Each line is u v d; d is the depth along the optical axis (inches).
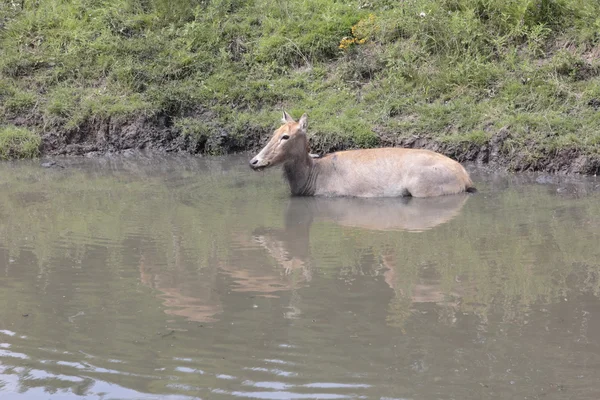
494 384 547.8
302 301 714.2
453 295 722.2
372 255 853.2
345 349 608.7
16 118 1640.0
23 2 1916.8
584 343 610.5
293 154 1171.9
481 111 1438.2
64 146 1588.3
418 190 1152.2
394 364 581.3
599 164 1262.3
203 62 1716.3
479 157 1365.7
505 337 625.0
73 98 1662.2
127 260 851.4
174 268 820.6
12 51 1780.3
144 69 1706.4
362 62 1627.7
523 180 1248.8
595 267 793.6
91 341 636.7
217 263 836.6
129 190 1224.2
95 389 555.8
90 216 1058.7
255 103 1625.2
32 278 795.4
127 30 1838.1
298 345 618.8
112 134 1600.6
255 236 946.1
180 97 1627.7
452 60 1571.1
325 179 1192.2
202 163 1453.0
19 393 554.3
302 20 1766.7
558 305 690.8
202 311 695.7
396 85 1558.8
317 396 535.5
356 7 1771.7
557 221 981.8
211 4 1840.6
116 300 728.3
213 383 558.6
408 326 650.2
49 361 602.5
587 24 1555.1
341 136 1438.2
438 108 1462.8
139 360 599.8
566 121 1347.2
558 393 534.0
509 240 900.6
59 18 1862.7
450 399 528.7
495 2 1633.9
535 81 1464.1
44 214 1073.5
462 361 584.1
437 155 1179.9
